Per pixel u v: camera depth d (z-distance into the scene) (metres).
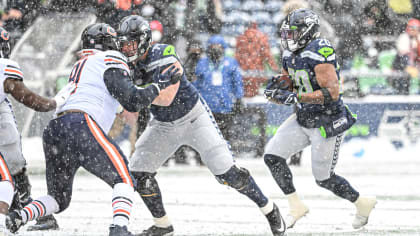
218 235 21.12
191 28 50.62
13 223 17.31
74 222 23.56
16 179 21.64
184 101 19.77
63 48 51.59
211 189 34.50
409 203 29.31
